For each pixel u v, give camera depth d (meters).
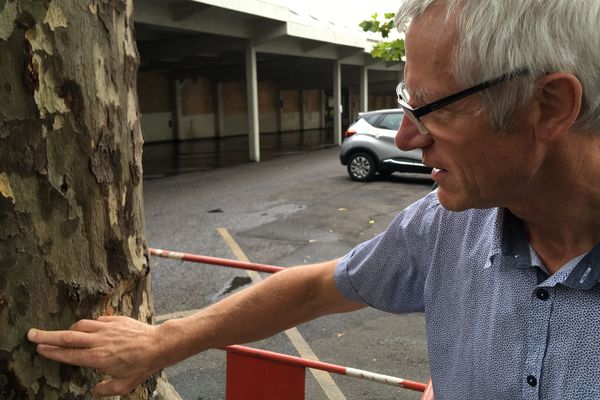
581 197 0.90
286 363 1.95
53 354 1.22
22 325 1.19
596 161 0.88
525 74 0.81
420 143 0.98
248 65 16.69
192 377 3.60
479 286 1.04
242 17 15.41
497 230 1.01
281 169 14.99
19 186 1.15
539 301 0.93
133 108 1.38
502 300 0.99
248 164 16.56
